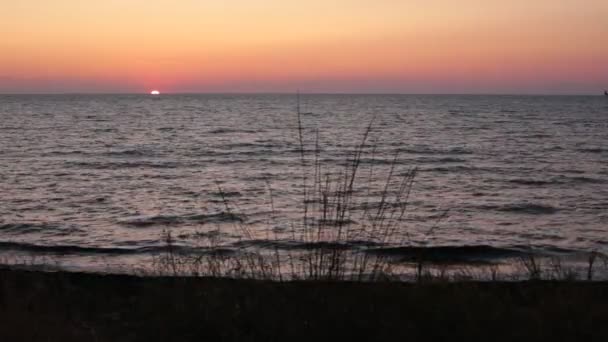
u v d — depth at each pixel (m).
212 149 38.22
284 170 27.83
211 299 5.63
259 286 5.88
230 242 12.86
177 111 109.62
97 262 11.46
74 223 15.96
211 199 19.81
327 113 100.88
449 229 15.28
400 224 15.54
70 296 7.18
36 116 84.62
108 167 29.02
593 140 45.72
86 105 147.25
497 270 9.84
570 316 5.18
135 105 149.75
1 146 39.09
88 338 5.41
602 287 6.45
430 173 26.89
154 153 35.66
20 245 13.02
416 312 5.16
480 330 4.92
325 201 7.07
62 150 36.91
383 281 5.93
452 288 5.80
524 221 16.58
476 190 22.11
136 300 6.83
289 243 12.38
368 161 31.16
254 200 19.45
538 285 6.75
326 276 5.83
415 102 189.88
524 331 4.91
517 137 48.62
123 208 18.20
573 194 21.41
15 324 5.42
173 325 5.30
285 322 5.05
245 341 4.90
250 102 189.75
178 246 12.70
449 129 59.09
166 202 19.30
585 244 13.69
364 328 4.90
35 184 23.34
